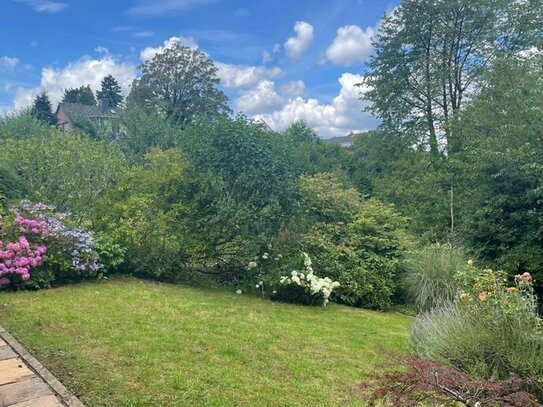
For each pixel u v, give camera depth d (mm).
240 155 8008
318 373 3996
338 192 9750
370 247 9180
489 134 11914
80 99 54250
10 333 4047
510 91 11109
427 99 20109
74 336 4098
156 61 34219
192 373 3557
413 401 2248
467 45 18828
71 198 9172
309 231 9039
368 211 9828
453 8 18234
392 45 20547
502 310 3900
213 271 8734
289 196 8289
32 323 4371
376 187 20531
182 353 3994
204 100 34656
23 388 2980
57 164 10125
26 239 6137
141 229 7812
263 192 8125
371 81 21641
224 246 8383
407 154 20438
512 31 17453
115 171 10016
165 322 4930
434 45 19625
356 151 26453
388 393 2361
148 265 7684
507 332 3760
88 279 6824
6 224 6250
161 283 7602
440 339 4070
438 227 13039
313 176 10219
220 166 8023
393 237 9422
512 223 10281
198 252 8148
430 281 7961
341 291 8430
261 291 7855
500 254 10312
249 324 5410
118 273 7551
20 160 10719
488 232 10547
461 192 13312
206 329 4883
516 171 10055
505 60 12461
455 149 16312
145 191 8336
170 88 34469
